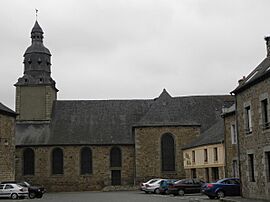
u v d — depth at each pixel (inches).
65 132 1966.0
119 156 1937.7
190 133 1846.7
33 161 1916.8
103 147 1931.6
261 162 894.4
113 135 1959.9
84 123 2016.5
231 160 1282.0
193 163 1648.6
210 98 2053.4
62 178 1903.3
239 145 1026.1
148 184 1489.9
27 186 1330.0
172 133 1850.4
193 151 1652.3
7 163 1424.7
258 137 908.6
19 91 2017.7
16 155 1907.0
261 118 889.5
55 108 2078.0
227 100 1945.1
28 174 1905.8
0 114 1390.3
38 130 1974.7
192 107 2004.2
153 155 1839.3
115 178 1920.5
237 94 1037.2
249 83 938.1
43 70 2041.1
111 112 2074.3
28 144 1908.2
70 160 1915.6
